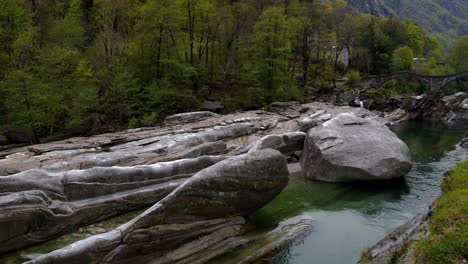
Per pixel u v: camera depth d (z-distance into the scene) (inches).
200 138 975.6
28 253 487.2
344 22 3506.4
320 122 1208.2
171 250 483.8
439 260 381.7
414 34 4261.8
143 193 639.8
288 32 2096.5
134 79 1609.3
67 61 1546.5
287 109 1649.9
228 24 2018.9
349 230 590.6
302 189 788.0
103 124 1486.2
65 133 1390.3
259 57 2010.3
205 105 1747.0
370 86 2704.2
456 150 1234.6
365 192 776.3
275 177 567.2
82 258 415.2
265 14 2005.4
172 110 1664.6
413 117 2186.3
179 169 705.0
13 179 538.9
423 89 3284.9
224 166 523.2
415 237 473.1
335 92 2450.8
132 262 451.2
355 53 3380.9
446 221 459.5
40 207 511.5
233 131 1075.9
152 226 465.7
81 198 588.7
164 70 1764.3
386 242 506.3
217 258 488.1
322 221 625.6
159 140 975.0
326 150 847.7
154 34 1710.1
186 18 1834.4
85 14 2144.4
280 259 497.7
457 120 2206.0
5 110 1326.3
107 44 1696.6
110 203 600.4
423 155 1156.5
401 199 737.0
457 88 3646.7
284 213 652.1
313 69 2546.8
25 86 1229.1
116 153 805.9
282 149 954.7
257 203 565.6
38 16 1747.0
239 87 1999.3
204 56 2048.5
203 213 511.2
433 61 3762.3
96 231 554.3
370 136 896.9
